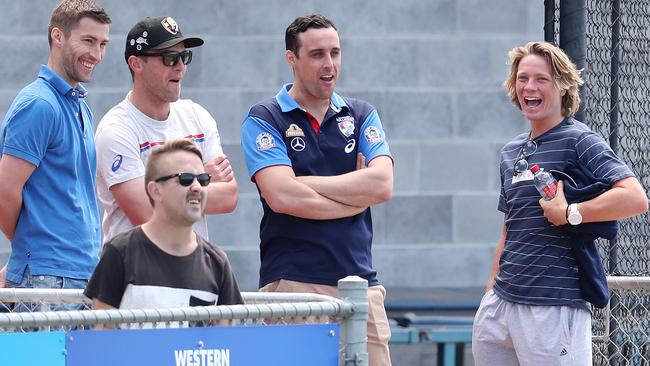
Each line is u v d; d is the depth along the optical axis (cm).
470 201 3534
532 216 1762
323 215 1850
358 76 3481
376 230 3500
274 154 1877
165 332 1357
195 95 3409
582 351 1748
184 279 1490
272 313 1421
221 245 3412
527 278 1759
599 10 2127
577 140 1756
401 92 3497
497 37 3534
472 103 3528
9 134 1761
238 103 3425
